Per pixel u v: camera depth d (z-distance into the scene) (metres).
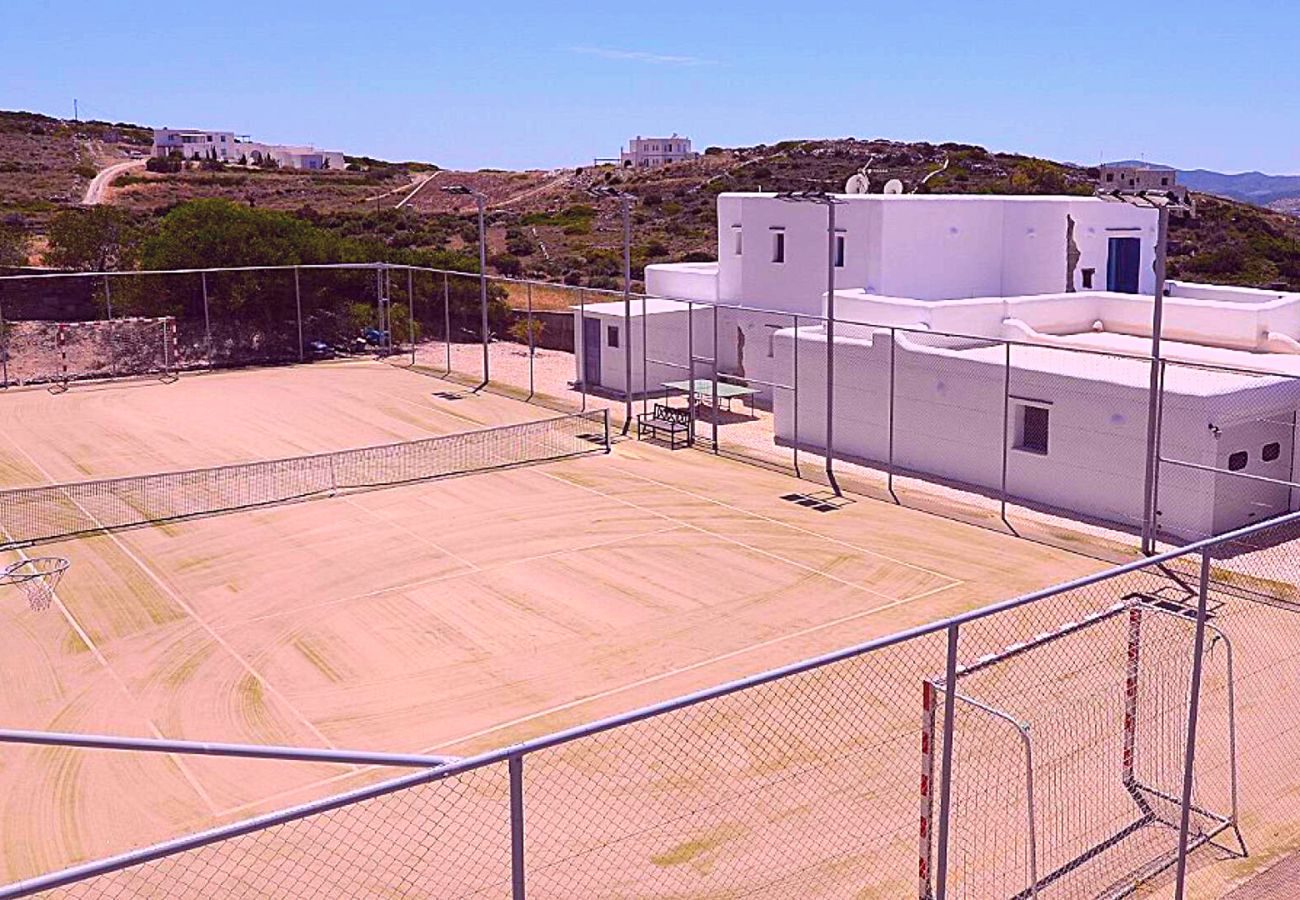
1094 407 19.94
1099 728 11.64
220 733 12.53
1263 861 9.44
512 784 5.52
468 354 39.62
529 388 33.47
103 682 13.91
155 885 9.25
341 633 15.38
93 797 11.10
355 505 21.58
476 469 24.28
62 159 104.12
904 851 9.55
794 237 30.67
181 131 144.88
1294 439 20.09
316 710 13.08
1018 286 31.08
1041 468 21.08
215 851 9.80
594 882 9.15
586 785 10.93
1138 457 19.41
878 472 23.72
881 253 28.50
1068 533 19.36
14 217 64.19
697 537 19.42
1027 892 8.79
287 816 4.93
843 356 24.98
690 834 9.94
